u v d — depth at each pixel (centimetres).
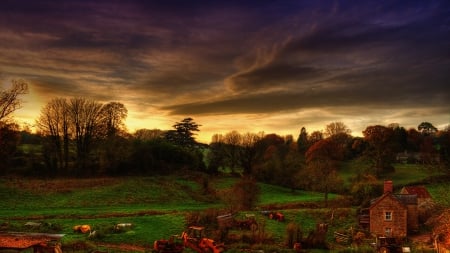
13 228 6384
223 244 6078
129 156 12125
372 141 14025
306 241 6575
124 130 13788
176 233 6725
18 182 10081
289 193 12138
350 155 17012
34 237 4553
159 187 10588
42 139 12456
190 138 17275
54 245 4703
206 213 7594
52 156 12181
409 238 7525
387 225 7719
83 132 12825
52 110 12494
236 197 9100
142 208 8844
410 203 8031
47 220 7206
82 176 11494
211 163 14450
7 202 8650
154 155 12975
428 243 6981
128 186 10356
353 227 7888
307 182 12025
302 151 18900
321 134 19650
